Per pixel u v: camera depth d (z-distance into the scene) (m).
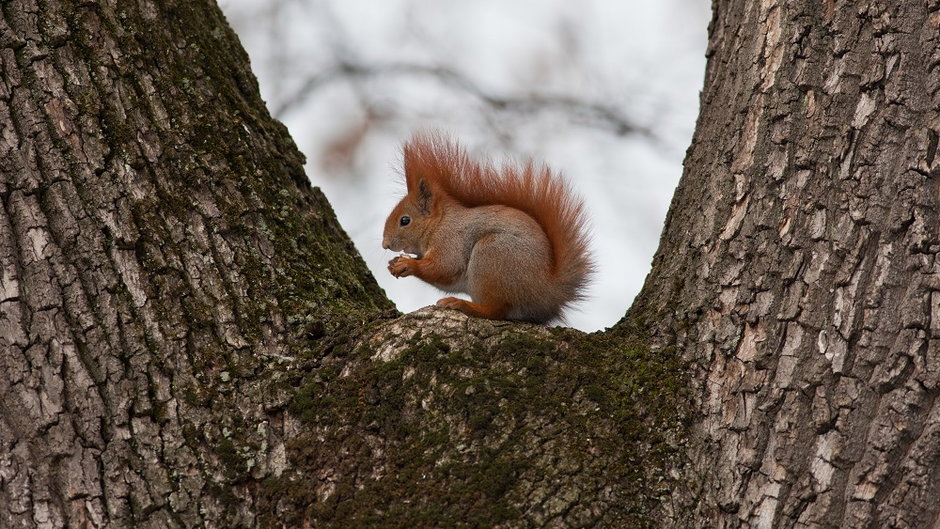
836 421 5.62
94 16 7.43
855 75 6.28
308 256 7.78
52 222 6.61
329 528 5.84
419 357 6.52
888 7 6.25
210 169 7.48
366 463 6.12
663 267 7.20
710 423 6.09
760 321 6.14
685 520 5.82
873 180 5.98
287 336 6.96
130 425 6.17
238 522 5.98
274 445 6.30
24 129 6.79
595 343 6.72
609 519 5.78
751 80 6.89
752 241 6.40
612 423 6.22
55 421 6.06
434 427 6.22
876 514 5.37
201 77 8.01
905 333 5.61
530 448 6.05
